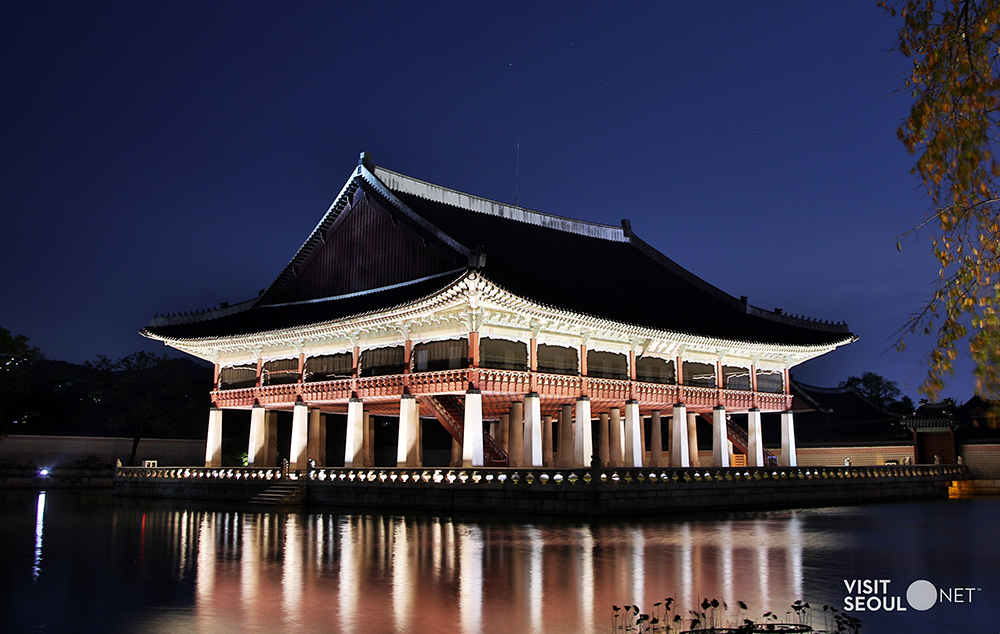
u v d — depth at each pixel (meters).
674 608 16.33
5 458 70.81
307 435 54.91
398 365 48.06
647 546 25.73
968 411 64.06
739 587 18.58
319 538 28.62
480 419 42.91
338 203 55.38
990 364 10.72
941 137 10.95
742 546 25.77
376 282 52.28
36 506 48.00
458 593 17.88
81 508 45.94
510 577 19.86
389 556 23.69
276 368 56.19
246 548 26.09
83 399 83.75
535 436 44.97
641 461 50.44
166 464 79.62
